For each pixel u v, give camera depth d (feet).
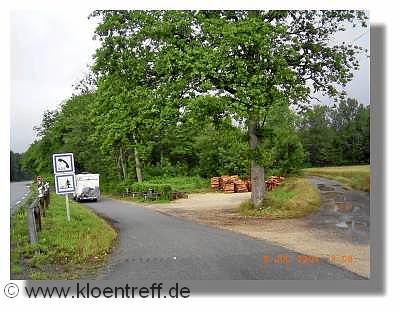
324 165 196.44
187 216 79.87
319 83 83.97
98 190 147.13
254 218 72.28
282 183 135.74
